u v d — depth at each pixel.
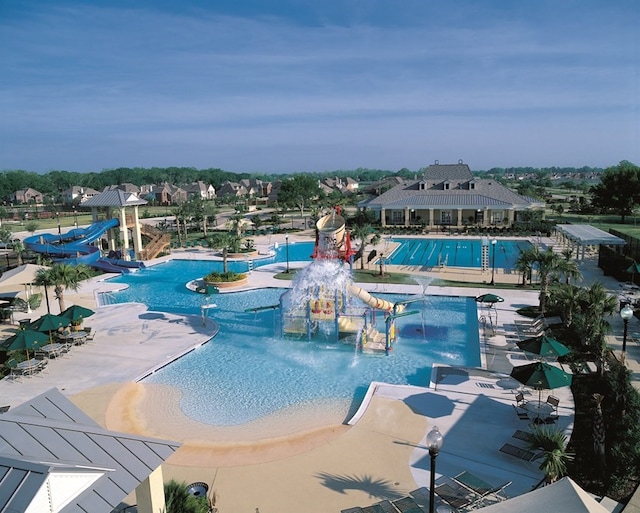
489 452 16.20
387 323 26.77
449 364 25.08
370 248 57.53
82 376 23.44
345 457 16.19
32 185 197.50
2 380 22.92
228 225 77.94
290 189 118.94
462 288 39.06
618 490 13.98
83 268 33.66
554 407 18.69
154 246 56.31
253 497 14.17
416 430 17.75
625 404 17.31
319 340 28.86
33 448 8.83
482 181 79.38
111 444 9.60
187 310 35.59
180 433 18.59
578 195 148.38
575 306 27.11
